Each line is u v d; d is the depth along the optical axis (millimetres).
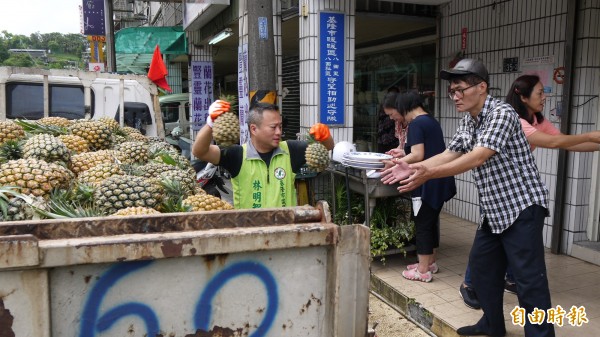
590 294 3865
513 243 2875
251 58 4855
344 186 5039
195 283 1360
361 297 1477
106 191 2188
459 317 3609
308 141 3180
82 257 1214
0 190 1973
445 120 6242
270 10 4816
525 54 5023
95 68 14094
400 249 4730
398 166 2705
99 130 3531
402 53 7855
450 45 6145
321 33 5402
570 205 4641
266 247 1384
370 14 6008
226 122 2570
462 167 2723
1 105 5172
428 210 4184
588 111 4473
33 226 1333
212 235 1330
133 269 1297
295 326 1482
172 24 15242
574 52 4426
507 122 2764
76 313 1260
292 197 3111
